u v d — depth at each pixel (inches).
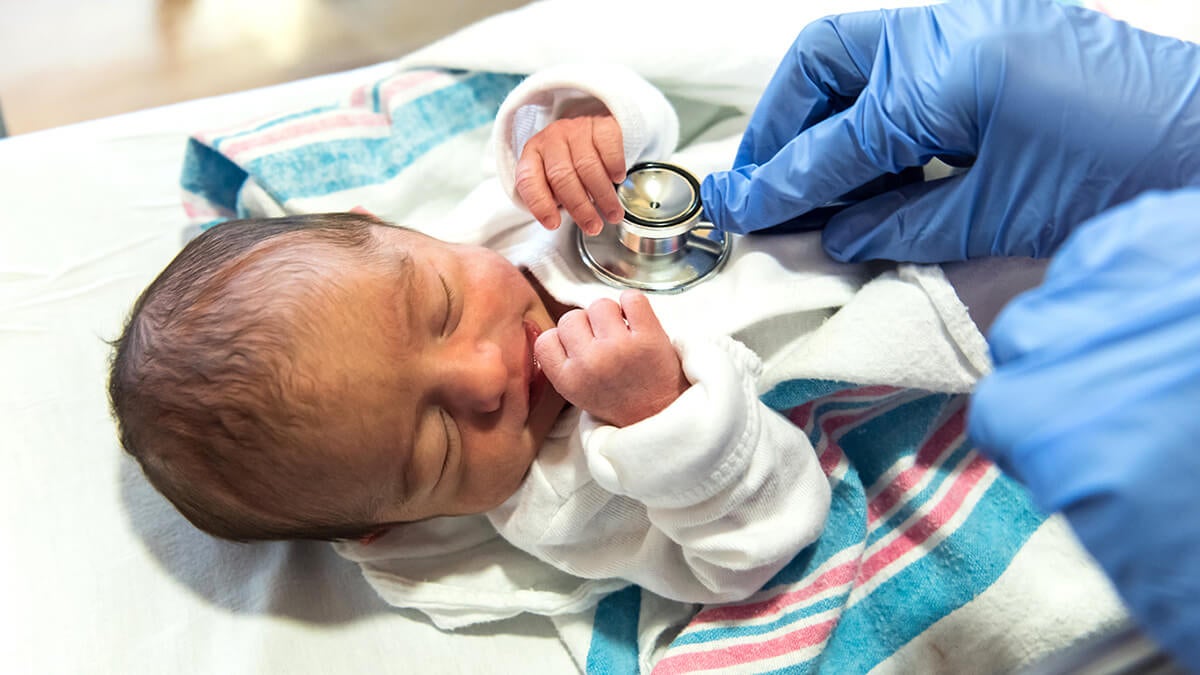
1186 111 21.4
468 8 58.2
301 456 24.1
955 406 29.4
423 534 30.7
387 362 24.0
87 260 37.5
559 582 30.2
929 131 23.5
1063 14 23.1
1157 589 12.5
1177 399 12.7
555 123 28.8
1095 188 22.4
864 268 28.0
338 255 24.9
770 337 27.8
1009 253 24.7
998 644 25.8
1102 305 14.4
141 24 56.8
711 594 27.3
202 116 42.1
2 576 28.9
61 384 33.4
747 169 28.3
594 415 25.0
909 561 27.8
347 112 37.4
